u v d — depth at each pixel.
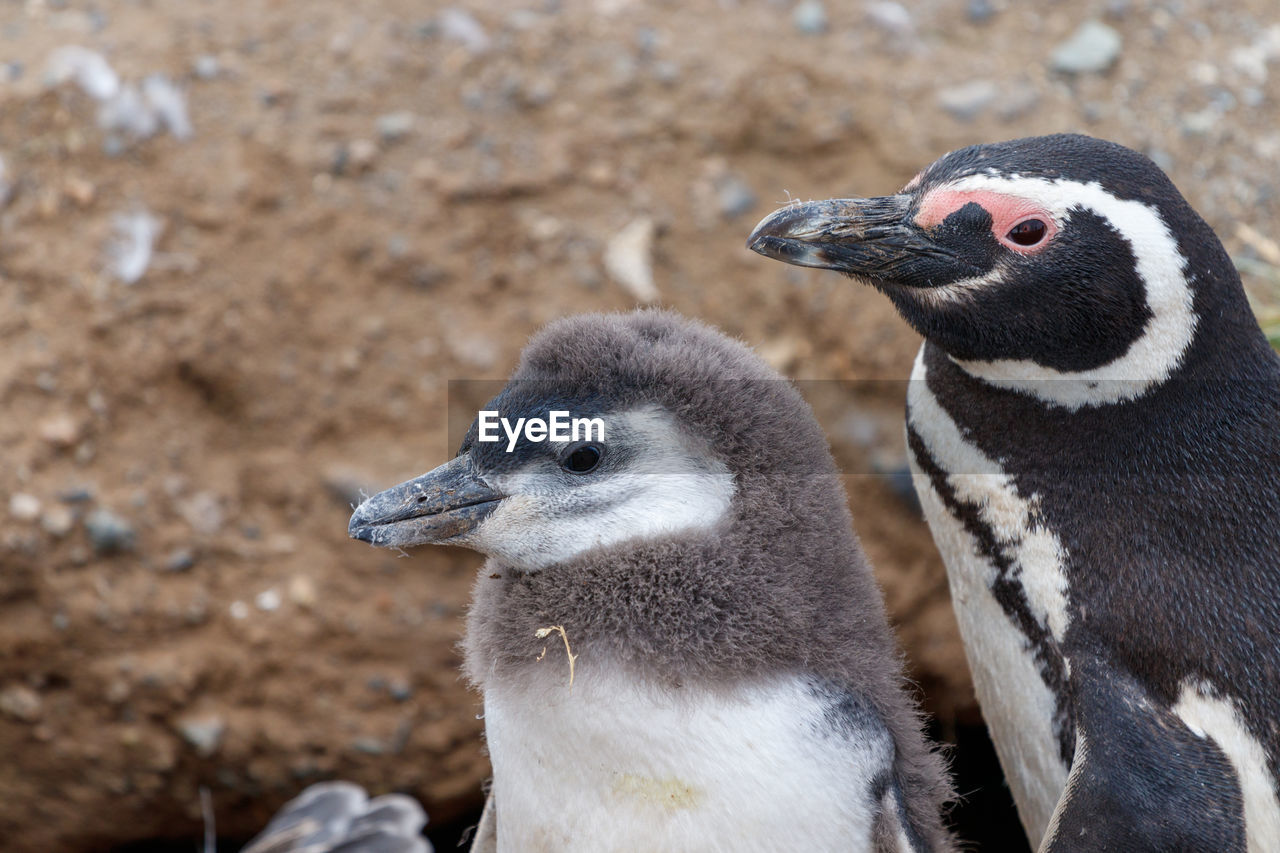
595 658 0.82
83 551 1.24
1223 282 0.89
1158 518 0.89
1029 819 0.95
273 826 1.15
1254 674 0.86
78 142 1.29
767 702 0.82
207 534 1.25
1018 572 0.91
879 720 0.83
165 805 1.29
